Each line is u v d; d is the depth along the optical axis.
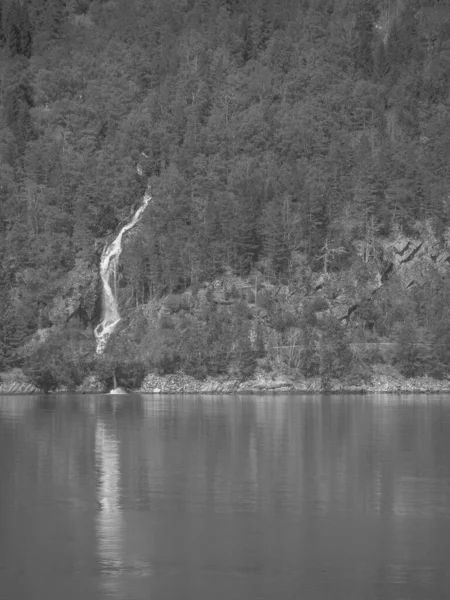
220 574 75.12
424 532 87.62
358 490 106.94
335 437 160.12
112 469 121.44
